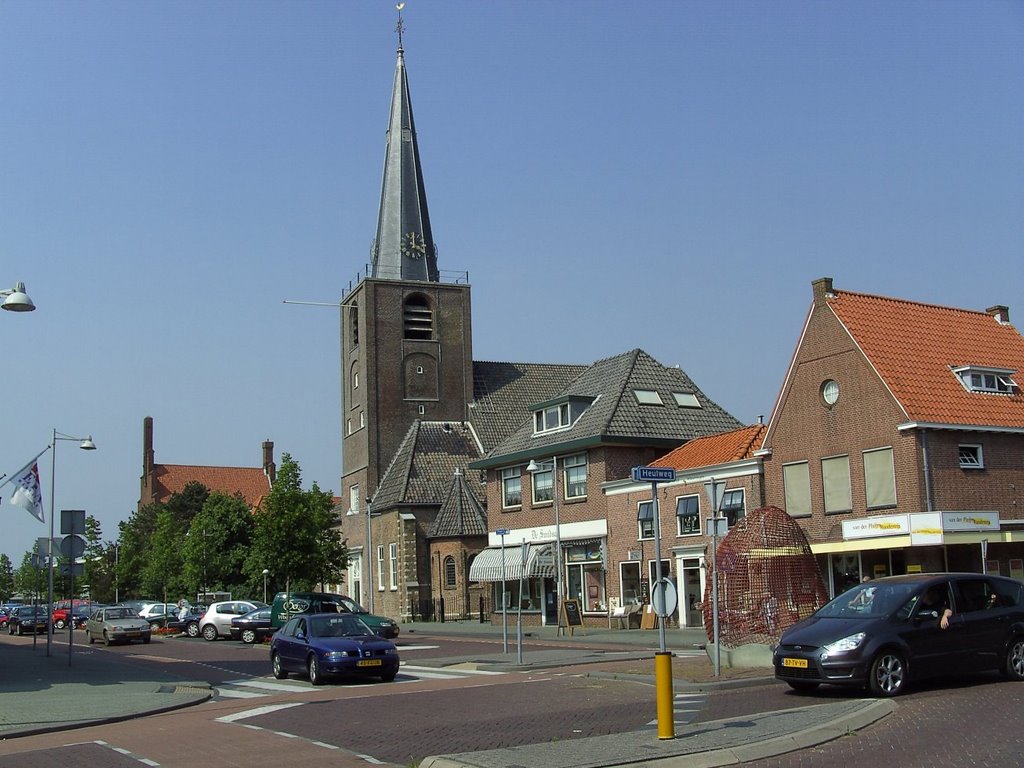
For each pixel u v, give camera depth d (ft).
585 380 165.27
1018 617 54.08
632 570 136.05
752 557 68.80
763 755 37.50
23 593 408.05
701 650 88.99
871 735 40.22
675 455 133.69
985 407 106.22
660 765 35.96
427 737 45.44
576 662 80.28
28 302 69.36
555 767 35.12
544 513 152.97
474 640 120.98
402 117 231.50
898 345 109.40
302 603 130.00
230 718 54.54
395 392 215.31
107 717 56.34
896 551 103.35
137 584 314.14
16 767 41.47
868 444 105.40
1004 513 104.58
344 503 227.40
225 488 392.47
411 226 225.35
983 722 41.14
